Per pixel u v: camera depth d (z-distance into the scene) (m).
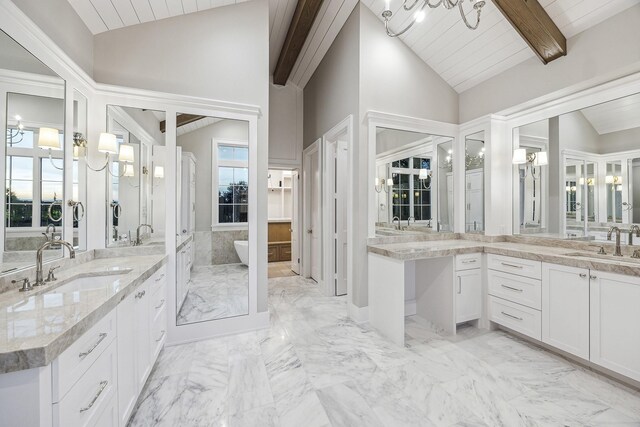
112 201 2.39
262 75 2.83
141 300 1.73
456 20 2.75
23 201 1.58
